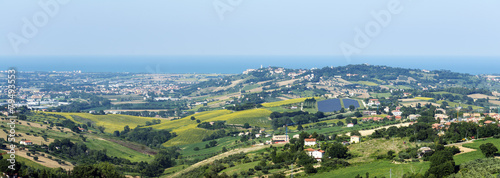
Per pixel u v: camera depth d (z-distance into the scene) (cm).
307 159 15625
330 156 16050
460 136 16675
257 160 17438
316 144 18538
